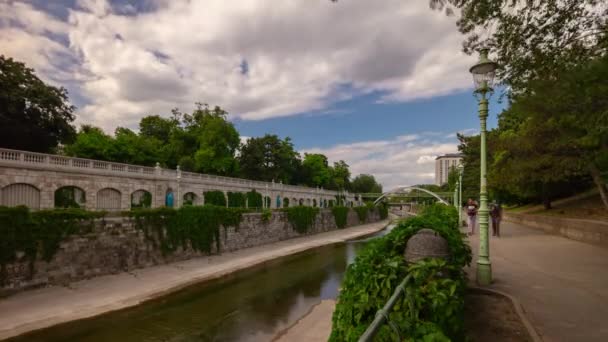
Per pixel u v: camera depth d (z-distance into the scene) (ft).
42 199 94.22
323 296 69.21
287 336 46.50
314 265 103.76
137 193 123.95
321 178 335.26
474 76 32.94
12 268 61.93
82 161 105.29
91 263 75.51
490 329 21.93
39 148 131.23
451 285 14.55
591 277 35.88
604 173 68.69
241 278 85.25
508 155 93.50
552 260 45.93
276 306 62.34
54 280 68.18
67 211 71.72
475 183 186.91
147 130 237.04
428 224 26.58
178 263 96.68
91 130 174.09
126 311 58.59
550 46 29.30
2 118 110.73
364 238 184.85
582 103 34.19
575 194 113.70
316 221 199.31
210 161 209.05
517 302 26.78
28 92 117.29
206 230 110.22
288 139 299.17
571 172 74.90
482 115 34.40
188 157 205.98
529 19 28.40
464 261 24.67
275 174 277.03
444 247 20.51
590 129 39.91
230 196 171.53
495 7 27.66
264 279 84.38
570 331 21.12
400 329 10.87
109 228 80.23
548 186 101.91
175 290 72.28
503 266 41.83
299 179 322.14
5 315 53.52
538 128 71.10
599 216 77.30
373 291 13.44
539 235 77.56
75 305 59.57
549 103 35.42
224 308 61.31
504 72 32.24
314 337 45.98
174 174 138.72
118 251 81.76
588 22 27.81
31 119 121.90
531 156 78.13
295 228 173.27
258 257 115.24
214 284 78.59
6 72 115.03
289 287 76.59
